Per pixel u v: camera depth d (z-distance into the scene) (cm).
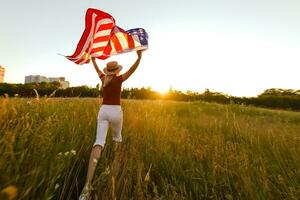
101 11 427
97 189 289
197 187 343
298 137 525
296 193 306
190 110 1483
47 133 280
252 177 354
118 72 409
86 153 379
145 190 312
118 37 430
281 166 399
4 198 144
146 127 620
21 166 212
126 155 401
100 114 399
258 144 518
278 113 1585
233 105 1691
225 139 624
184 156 441
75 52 412
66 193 294
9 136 228
